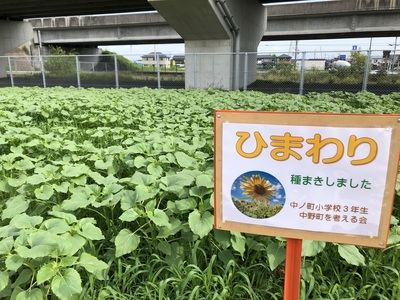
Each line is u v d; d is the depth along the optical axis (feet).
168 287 7.78
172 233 8.22
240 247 7.70
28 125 20.99
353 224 5.45
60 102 28.73
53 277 6.63
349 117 5.09
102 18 121.29
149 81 78.69
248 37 65.36
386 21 88.28
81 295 6.93
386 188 5.19
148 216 8.00
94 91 42.52
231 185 5.94
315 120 5.24
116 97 33.71
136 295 7.48
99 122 22.22
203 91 41.73
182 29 56.80
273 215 5.83
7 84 76.43
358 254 7.70
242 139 5.68
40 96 33.37
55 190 10.71
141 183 10.04
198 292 7.06
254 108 25.96
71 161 13.98
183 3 50.08
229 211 6.08
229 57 58.08
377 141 5.06
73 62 82.53
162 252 8.56
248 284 7.35
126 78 82.23
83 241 7.33
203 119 20.76
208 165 12.36
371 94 34.63
